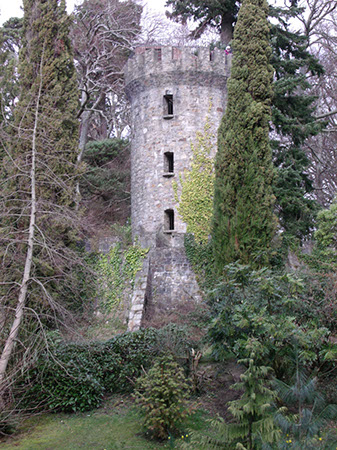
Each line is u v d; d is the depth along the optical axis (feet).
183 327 42.14
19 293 33.42
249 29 56.34
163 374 32.86
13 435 32.19
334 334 35.42
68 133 58.23
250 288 31.91
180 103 72.28
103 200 90.89
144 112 74.13
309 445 20.97
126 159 93.15
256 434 23.29
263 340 29.14
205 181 69.77
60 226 47.78
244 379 24.31
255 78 55.01
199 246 61.87
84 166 49.93
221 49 79.51
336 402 31.35
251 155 52.60
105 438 31.60
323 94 93.09
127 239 64.49
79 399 36.40
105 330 53.42
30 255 33.53
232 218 51.65
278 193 60.54
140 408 33.60
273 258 53.93
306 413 21.88
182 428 32.42
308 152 93.66
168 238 67.77
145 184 72.13
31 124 44.09
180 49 74.59
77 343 38.50
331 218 53.06
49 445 30.48
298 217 63.36
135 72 74.69
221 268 51.70
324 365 33.76
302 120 66.69
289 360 31.07
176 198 69.56
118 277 61.11
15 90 62.34
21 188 39.50
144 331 41.45
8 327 33.68
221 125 55.83
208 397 37.40
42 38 58.80
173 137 71.61
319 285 37.14
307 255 56.70
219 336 32.50
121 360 39.93
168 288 60.75
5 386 30.89
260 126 53.88
